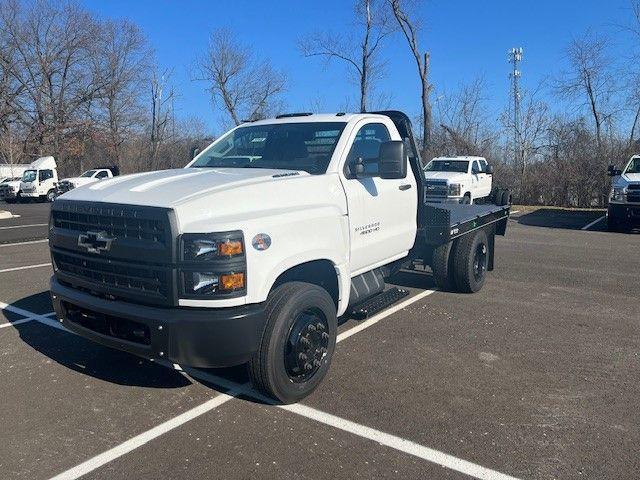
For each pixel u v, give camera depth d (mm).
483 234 7637
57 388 4391
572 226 16469
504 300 7180
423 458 3412
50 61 49969
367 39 30500
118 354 5121
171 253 3506
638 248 11930
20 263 9992
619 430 3771
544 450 3512
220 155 5430
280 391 3943
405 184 5695
